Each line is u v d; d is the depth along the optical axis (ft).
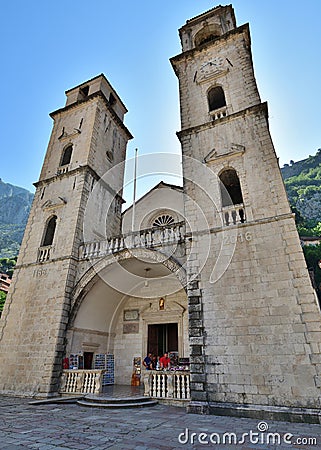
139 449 19.30
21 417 30.76
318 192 333.21
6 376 49.90
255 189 45.73
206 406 33.86
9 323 55.36
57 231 61.82
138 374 58.70
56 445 20.02
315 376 31.04
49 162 76.38
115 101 93.76
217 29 76.79
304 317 34.06
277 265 38.29
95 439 21.80
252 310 37.11
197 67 68.13
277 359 33.42
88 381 45.80
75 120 80.79
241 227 43.16
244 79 59.67
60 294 53.06
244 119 53.78
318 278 133.28
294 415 29.91
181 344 56.95
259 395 32.60
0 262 257.14
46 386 45.57
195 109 62.13
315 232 206.39
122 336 64.23
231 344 36.40
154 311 62.28
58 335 49.42
